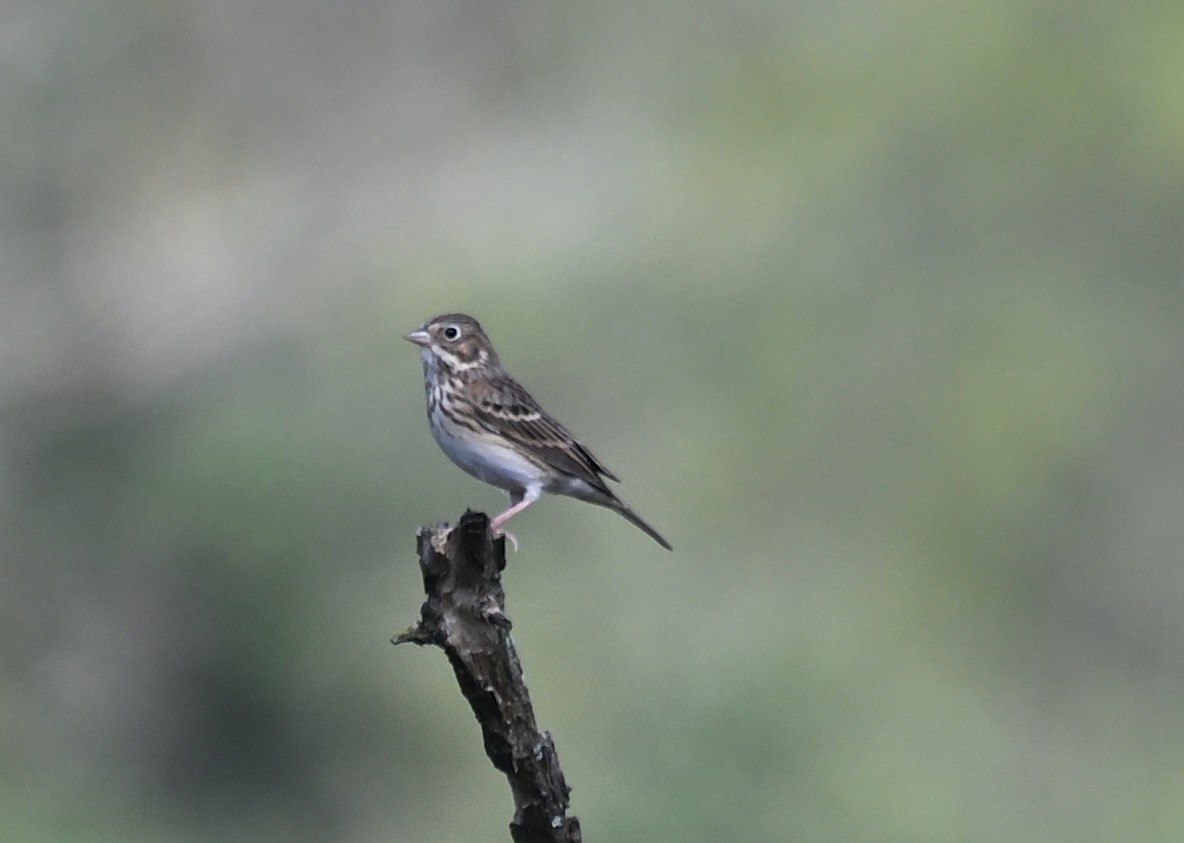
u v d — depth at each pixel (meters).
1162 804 17.83
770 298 18.05
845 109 18.66
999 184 18.45
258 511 17.17
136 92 25.02
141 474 18.78
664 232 18.55
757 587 17.25
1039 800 17.62
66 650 18.27
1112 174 18.53
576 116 23.06
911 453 17.88
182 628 17.53
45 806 16.81
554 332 18.22
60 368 22.69
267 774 17.33
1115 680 18.50
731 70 19.92
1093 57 18.55
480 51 25.81
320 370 18.17
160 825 17.19
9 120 24.08
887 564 17.61
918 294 18.19
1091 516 18.48
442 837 17.02
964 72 18.56
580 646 16.58
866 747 15.56
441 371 10.85
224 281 24.02
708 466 17.70
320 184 25.48
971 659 17.52
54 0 24.39
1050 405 17.98
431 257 19.80
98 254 24.22
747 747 15.13
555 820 6.82
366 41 26.53
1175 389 18.56
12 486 19.34
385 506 17.27
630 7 22.44
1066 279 18.36
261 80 26.14
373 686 17.09
